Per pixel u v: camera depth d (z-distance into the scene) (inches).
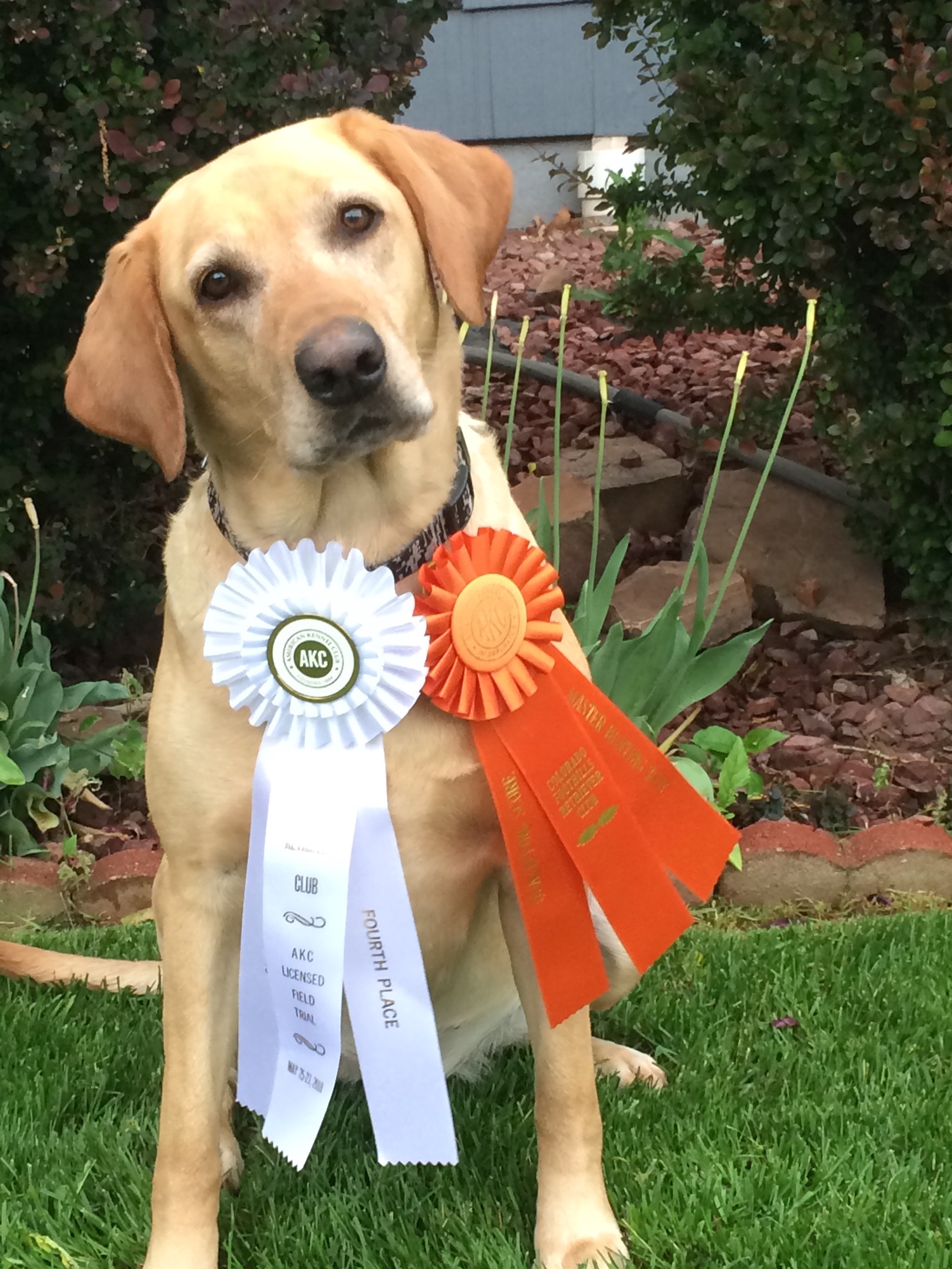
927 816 130.2
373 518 78.2
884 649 161.6
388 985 77.2
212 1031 76.1
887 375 151.9
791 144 141.5
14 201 145.4
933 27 134.0
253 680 73.4
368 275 74.9
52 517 165.8
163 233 77.8
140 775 142.3
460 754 75.4
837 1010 98.8
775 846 123.4
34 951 107.9
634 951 77.7
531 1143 86.4
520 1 331.0
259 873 74.9
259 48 143.6
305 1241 76.7
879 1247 72.2
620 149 333.7
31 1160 84.8
